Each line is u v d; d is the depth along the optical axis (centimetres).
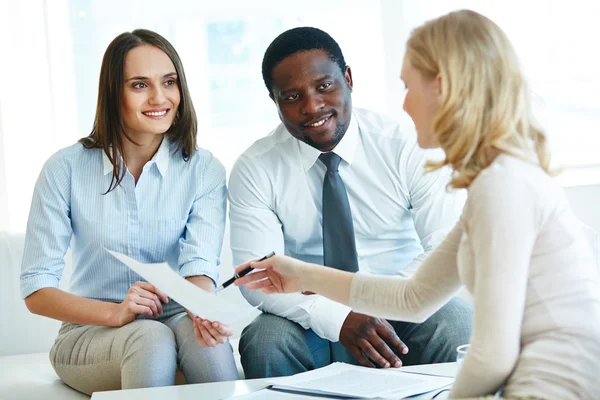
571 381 126
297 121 228
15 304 271
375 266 246
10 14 305
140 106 226
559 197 134
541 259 131
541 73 327
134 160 236
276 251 239
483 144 136
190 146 239
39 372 243
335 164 239
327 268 173
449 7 324
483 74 135
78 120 317
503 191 129
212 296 177
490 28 138
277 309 229
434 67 140
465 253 137
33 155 307
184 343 212
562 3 324
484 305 128
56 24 311
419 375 175
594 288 133
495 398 126
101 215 231
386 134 243
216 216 240
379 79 326
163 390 175
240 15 325
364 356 216
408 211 246
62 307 218
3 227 300
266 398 162
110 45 229
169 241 237
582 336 128
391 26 325
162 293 220
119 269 232
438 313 226
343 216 235
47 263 226
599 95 325
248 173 243
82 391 219
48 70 309
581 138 326
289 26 327
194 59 325
